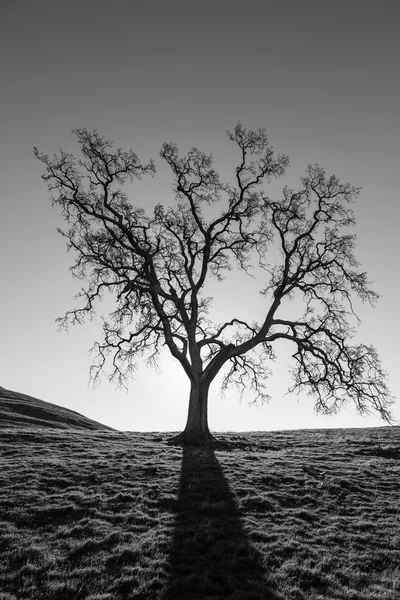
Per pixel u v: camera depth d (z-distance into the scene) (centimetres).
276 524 1313
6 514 1317
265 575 991
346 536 1243
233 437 3128
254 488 1659
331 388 3097
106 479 1730
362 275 3170
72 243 3133
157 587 927
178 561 1042
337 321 3180
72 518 1315
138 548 1100
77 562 1037
